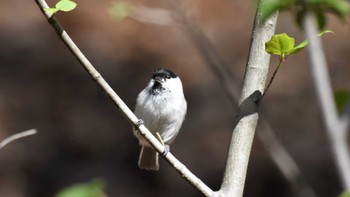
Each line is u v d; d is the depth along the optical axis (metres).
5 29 17.50
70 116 15.68
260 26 3.89
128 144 15.25
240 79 15.13
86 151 15.10
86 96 16.23
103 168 14.80
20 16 17.91
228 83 5.50
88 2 17.73
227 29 16.70
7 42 17.19
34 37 17.42
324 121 2.63
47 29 17.61
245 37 16.55
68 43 3.78
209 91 15.83
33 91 16.11
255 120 3.84
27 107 15.70
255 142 13.94
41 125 15.41
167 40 17.02
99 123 15.58
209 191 3.82
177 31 17.08
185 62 16.45
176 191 14.28
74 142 15.21
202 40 6.09
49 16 3.71
